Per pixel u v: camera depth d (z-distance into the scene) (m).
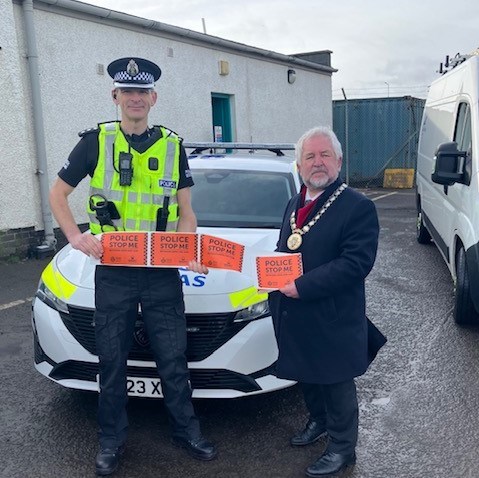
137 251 2.91
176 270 3.09
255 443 3.37
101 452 3.08
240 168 5.03
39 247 7.74
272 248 3.93
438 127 7.00
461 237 4.91
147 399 3.52
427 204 7.59
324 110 16.58
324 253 2.78
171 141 3.06
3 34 7.20
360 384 4.09
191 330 3.28
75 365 3.40
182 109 10.89
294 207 3.00
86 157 3.00
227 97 12.47
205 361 3.28
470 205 4.77
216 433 3.48
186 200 3.16
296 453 3.26
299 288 2.71
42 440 3.39
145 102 2.94
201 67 11.34
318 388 3.19
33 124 7.79
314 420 3.31
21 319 5.42
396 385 4.07
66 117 8.40
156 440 3.39
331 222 2.77
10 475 3.07
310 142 2.77
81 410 3.73
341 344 2.82
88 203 3.05
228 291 3.38
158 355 3.12
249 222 4.43
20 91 7.47
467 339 4.90
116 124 3.04
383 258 7.99
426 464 3.14
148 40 9.91
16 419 3.62
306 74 15.47
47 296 3.56
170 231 3.08
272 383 3.38
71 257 3.82
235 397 3.32
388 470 3.09
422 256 8.05
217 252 2.88
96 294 3.04
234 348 3.28
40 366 3.55
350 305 2.83
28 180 7.67
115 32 9.18
